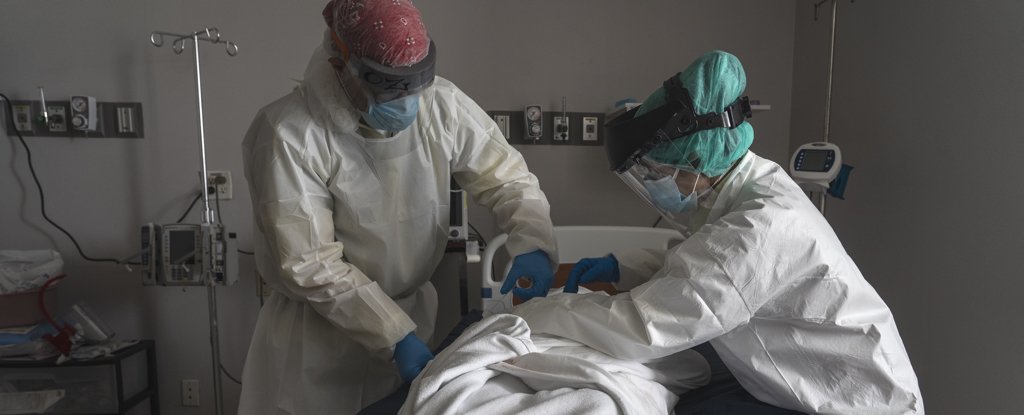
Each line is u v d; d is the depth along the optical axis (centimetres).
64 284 226
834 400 85
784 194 88
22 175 220
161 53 218
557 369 76
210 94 222
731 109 88
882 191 189
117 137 221
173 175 224
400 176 122
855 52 203
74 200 223
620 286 137
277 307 136
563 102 230
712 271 80
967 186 154
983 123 149
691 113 87
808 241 81
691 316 81
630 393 76
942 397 163
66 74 217
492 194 136
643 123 90
